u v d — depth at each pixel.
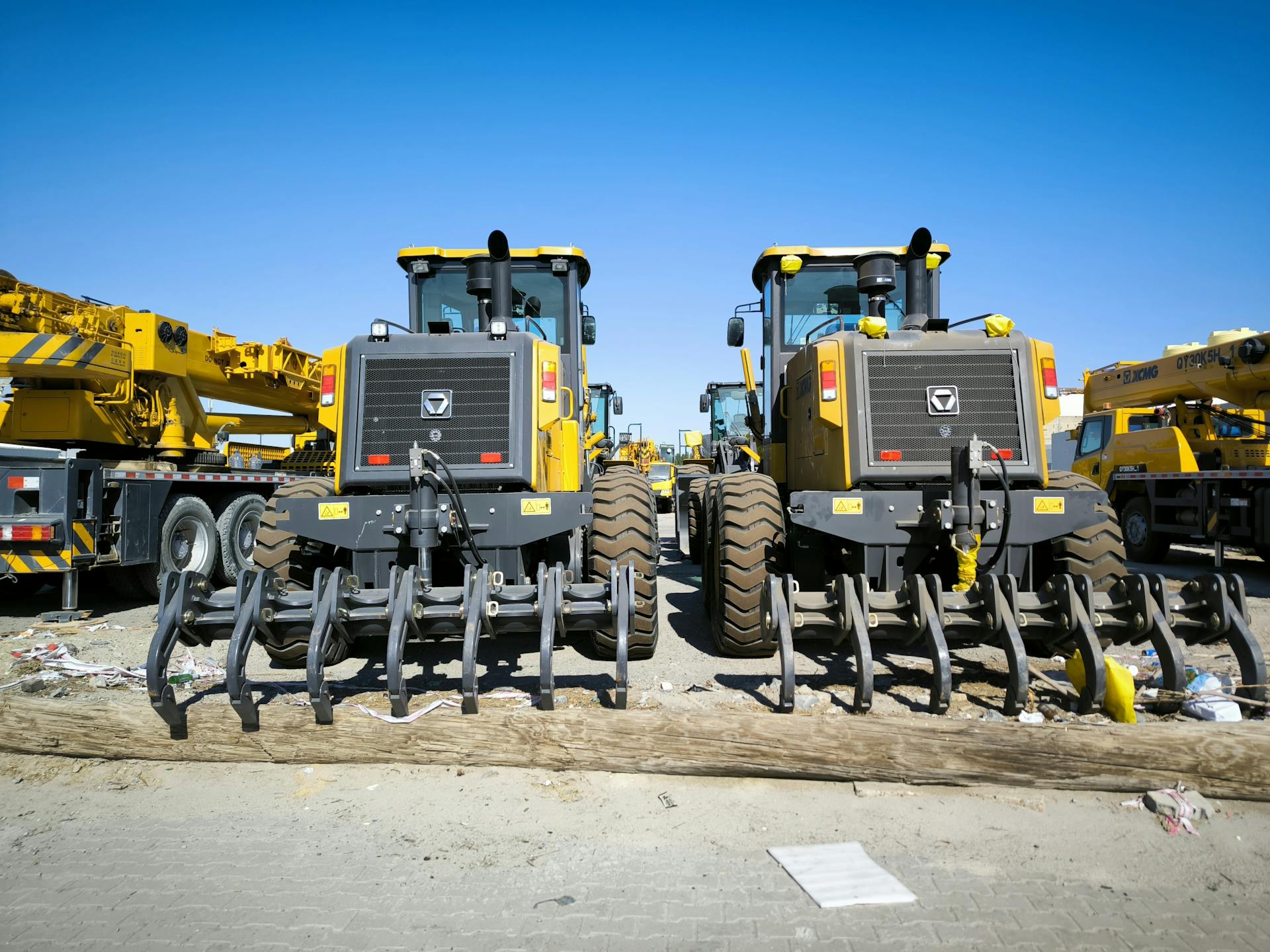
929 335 5.00
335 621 3.64
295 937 2.23
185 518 7.90
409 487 4.51
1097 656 3.59
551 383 5.05
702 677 4.71
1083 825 2.88
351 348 4.88
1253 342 9.77
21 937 2.23
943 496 4.55
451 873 2.58
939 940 2.19
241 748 3.46
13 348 7.04
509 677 4.70
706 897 2.43
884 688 4.28
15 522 6.37
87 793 3.25
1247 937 2.20
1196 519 10.03
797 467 5.99
